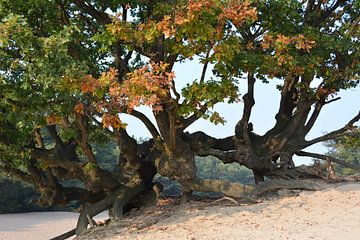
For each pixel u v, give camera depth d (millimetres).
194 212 14367
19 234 36094
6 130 14227
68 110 12625
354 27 16562
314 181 17422
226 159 18047
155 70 11617
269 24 15500
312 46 14773
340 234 11234
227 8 12203
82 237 14500
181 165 15938
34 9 12703
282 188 16016
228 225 12578
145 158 18016
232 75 14211
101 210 16250
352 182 17172
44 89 11164
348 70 16859
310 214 13180
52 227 40844
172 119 14453
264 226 12250
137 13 15219
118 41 14750
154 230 13180
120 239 13031
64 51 10906
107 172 17312
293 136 18734
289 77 16734
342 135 19297
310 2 18344
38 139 17281
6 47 11156
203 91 13148
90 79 11227
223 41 12766
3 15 11953
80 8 15125
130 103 11031
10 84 11367
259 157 18047
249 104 17766
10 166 16453
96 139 19375
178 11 12453
